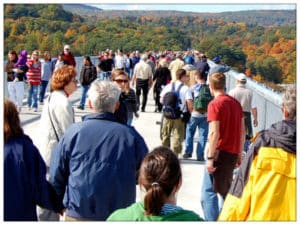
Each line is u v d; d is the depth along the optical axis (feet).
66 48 53.62
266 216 10.11
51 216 15.08
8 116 11.78
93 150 12.19
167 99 29.45
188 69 33.47
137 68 50.34
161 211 8.98
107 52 60.64
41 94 52.42
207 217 18.12
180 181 9.12
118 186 12.18
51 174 12.59
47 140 15.34
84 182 12.16
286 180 10.11
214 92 17.93
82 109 51.01
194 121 29.76
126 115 18.07
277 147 10.22
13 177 11.65
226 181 17.78
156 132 40.63
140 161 12.44
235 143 17.72
